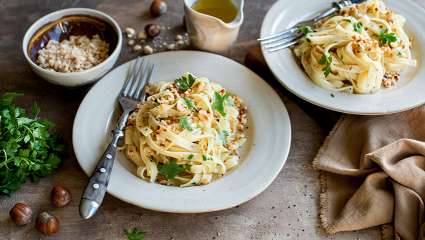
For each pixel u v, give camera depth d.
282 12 0.74
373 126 0.66
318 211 0.61
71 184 0.62
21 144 0.61
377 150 0.61
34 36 0.70
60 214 0.59
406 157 0.62
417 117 0.67
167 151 0.60
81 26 0.73
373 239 0.59
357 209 0.59
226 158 0.62
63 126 0.67
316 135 0.68
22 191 0.61
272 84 0.73
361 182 0.63
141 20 0.80
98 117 0.64
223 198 0.57
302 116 0.69
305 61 0.69
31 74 0.72
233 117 0.64
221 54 0.75
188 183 0.59
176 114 0.61
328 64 0.67
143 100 0.66
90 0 0.83
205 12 0.73
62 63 0.68
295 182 0.63
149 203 0.56
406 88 0.67
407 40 0.71
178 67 0.70
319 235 0.59
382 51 0.68
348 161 0.64
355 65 0.67
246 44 0.77
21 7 0.81
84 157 0.60
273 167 0.60
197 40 0.72
